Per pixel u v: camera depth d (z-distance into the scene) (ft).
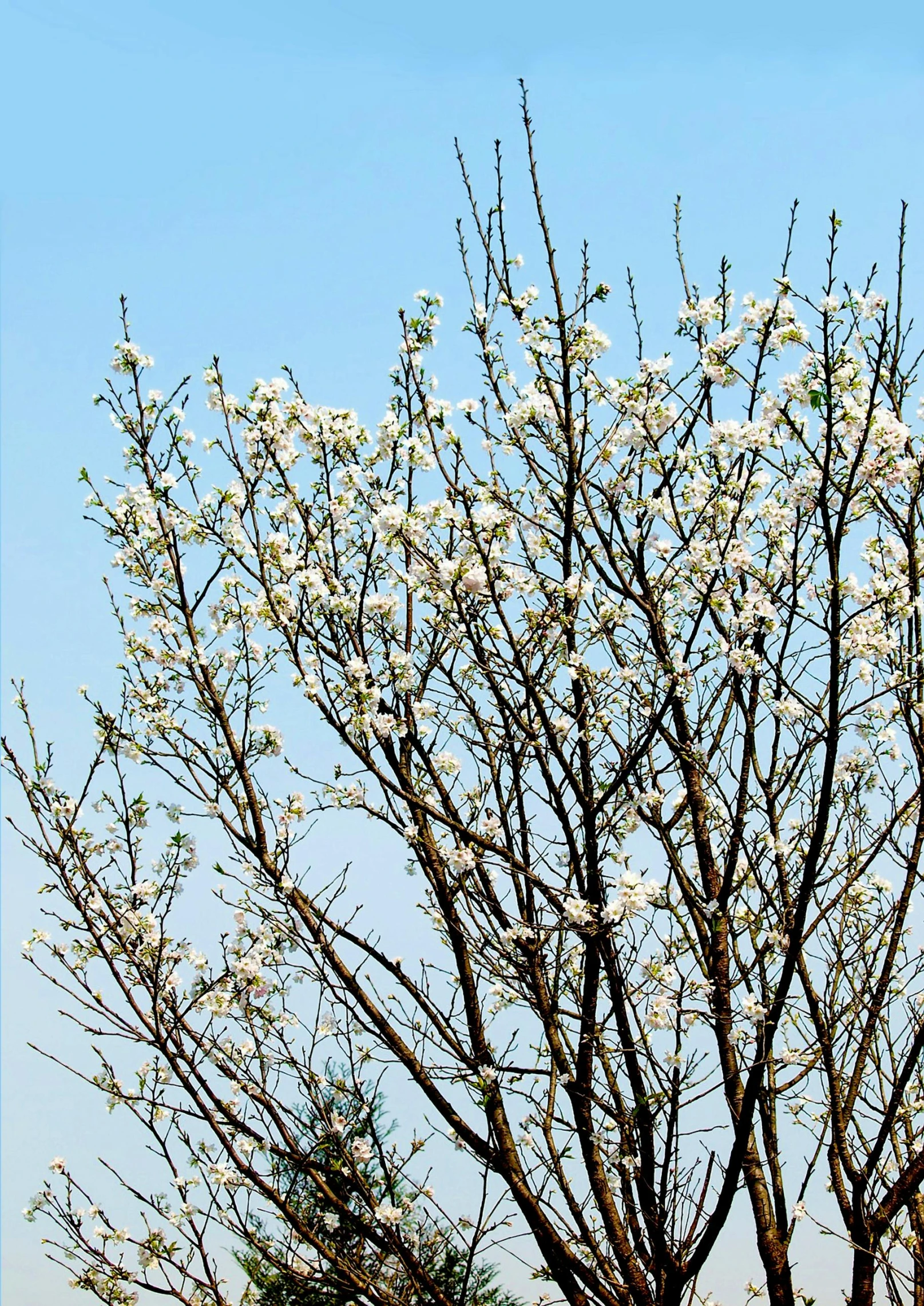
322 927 20.83
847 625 17.11
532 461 19.99
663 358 18.75
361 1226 19.61
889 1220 18.94
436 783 21.45
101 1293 18.98
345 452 22.50
